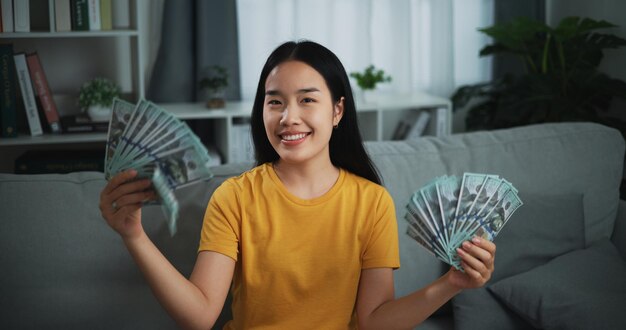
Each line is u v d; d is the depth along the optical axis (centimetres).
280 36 383
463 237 127
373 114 366
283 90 143
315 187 152
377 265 149
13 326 155
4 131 310
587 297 172
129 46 362
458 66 419
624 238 205
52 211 160
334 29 388
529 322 178
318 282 148
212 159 347
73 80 358
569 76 358
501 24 370
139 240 123
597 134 212
